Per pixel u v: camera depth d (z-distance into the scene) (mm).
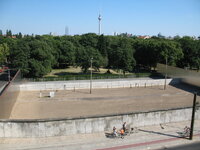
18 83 46562
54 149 21312
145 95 49406
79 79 62812
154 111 28016
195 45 79500
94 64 68562
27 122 23359
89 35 99438
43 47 63531
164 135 25375
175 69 62969
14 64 58625
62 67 89562
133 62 70625
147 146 22594
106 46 87750
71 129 24516
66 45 81250
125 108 39344
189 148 22609
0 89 44688
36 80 58844
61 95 47938
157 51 74625
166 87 57969
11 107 35375
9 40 102562
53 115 34875
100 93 50500
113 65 75250
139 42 89688
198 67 79062
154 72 77125
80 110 37781
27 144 22125
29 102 42000
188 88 56875
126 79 63594
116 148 21875
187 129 25734
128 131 25203
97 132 25469
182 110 29734
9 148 21188
